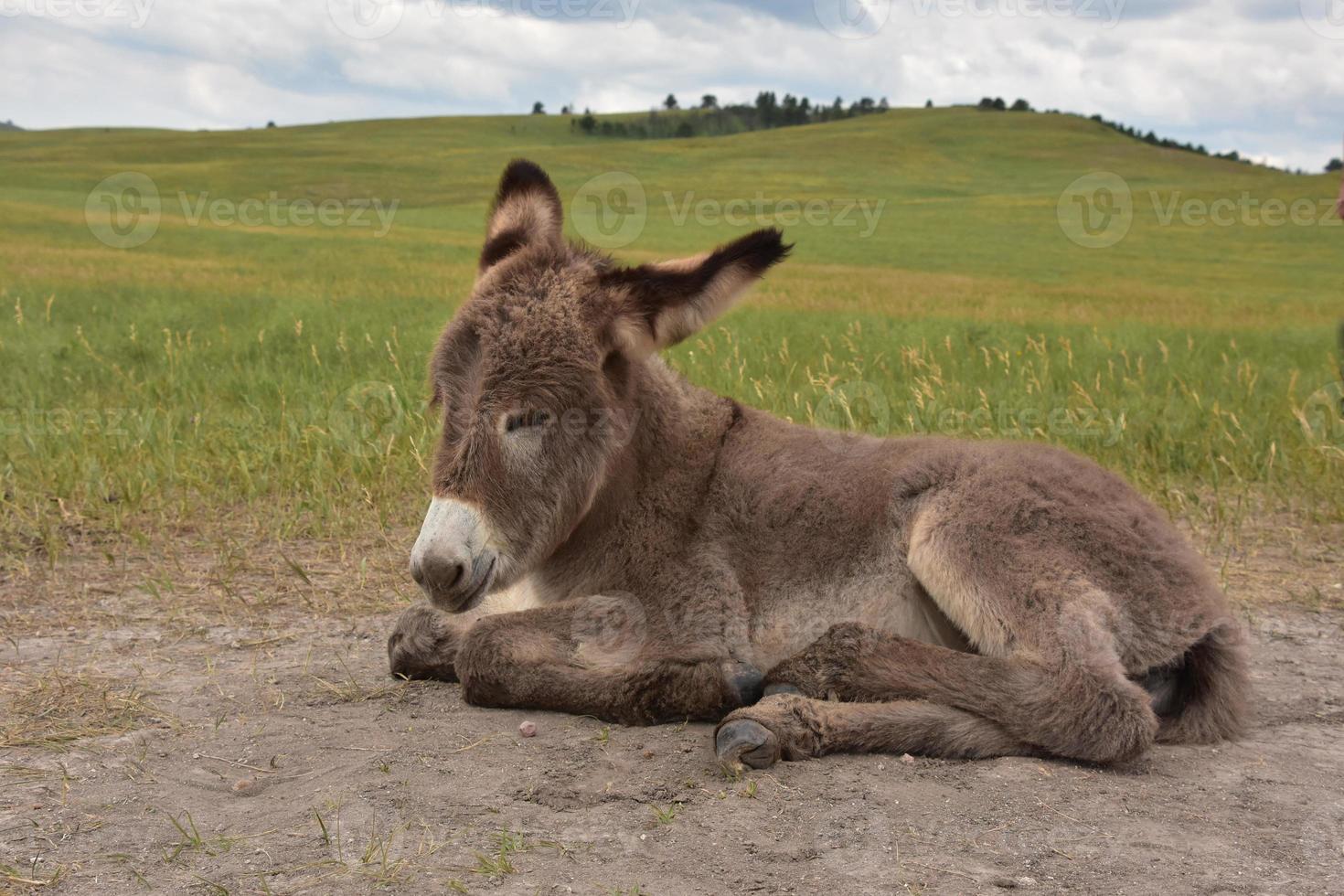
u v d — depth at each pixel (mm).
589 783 3432
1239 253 41406
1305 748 3943
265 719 3945
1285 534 7082
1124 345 14625
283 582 5684
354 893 2715
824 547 4250
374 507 7023
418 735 3822
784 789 3395
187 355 11859
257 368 11531
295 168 74688
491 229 4508
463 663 4141
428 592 3582
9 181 61562
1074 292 27078
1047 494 4047
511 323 3762
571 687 4047
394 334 12742
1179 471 8438
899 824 3160
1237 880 2873
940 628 4184
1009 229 48062
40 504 6703
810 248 39719
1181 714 4047
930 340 14633
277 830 3059
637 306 3846
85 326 14414
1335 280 32812
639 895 2719
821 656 3891
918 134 107750
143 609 5223
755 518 4297
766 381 10281
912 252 39062
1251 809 3348
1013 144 102062
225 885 2746
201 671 4449
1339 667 4879
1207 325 19453
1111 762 3662
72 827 3061
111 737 3717
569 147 93312
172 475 7227
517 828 3100
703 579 4203
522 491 3693
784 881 2816
